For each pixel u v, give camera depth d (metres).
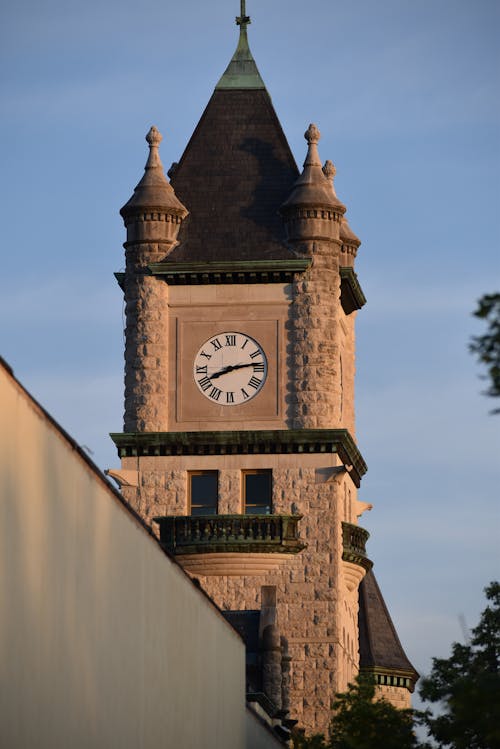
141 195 136.88
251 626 128.25
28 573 54.56
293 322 135.38
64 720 57.34
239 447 133.88
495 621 85.69
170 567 72.88
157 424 134.88
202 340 135.75
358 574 137.38
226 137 140.12
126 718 64.88
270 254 135.88
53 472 56.91
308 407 134.50
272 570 132.62
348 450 135.38
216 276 135.38
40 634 55.38
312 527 133.25
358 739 78.25
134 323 136.12
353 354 146.12
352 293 141.00
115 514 63.94
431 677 83.88
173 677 73.00
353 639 140.75
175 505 133.88
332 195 137.38
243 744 91.44
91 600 60.56
